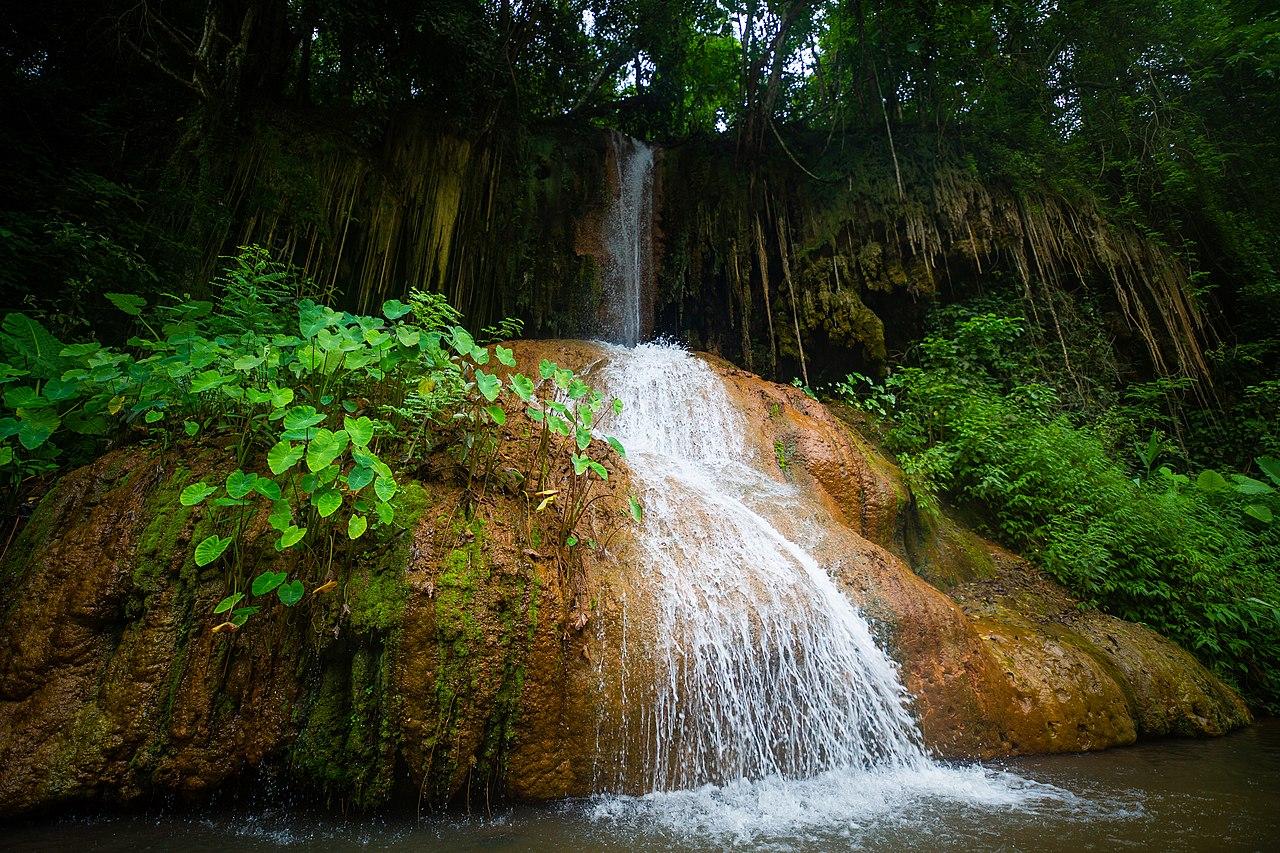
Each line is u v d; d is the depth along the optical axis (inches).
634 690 113.1
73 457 142.2
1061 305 364.5
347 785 97.0
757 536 157.6
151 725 94.6
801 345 362.3
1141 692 171.5
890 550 205.0
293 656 101.5
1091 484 252.2
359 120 320.8
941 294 370.3
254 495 108.9
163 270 231.3
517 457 136.7
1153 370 377.7
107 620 101.6
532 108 434.6
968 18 358.3
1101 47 404.2
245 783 98.5
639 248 412.2
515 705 104.0
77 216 214.8
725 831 94.1
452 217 331.3
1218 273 415.8
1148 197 410.9
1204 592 221.5
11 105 251.3
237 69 285.0
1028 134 394.0
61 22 277.6
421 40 334.3
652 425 224.5
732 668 122.8
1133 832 95.1
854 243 371.6
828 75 431.2
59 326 173.3
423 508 114.8
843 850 87.9
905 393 315.0
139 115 284.0
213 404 122.3
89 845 83.1
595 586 122.8
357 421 103.5
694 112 518.6
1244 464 341.1
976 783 120.0
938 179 368.2
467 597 105.1
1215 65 406.3
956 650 149.4
